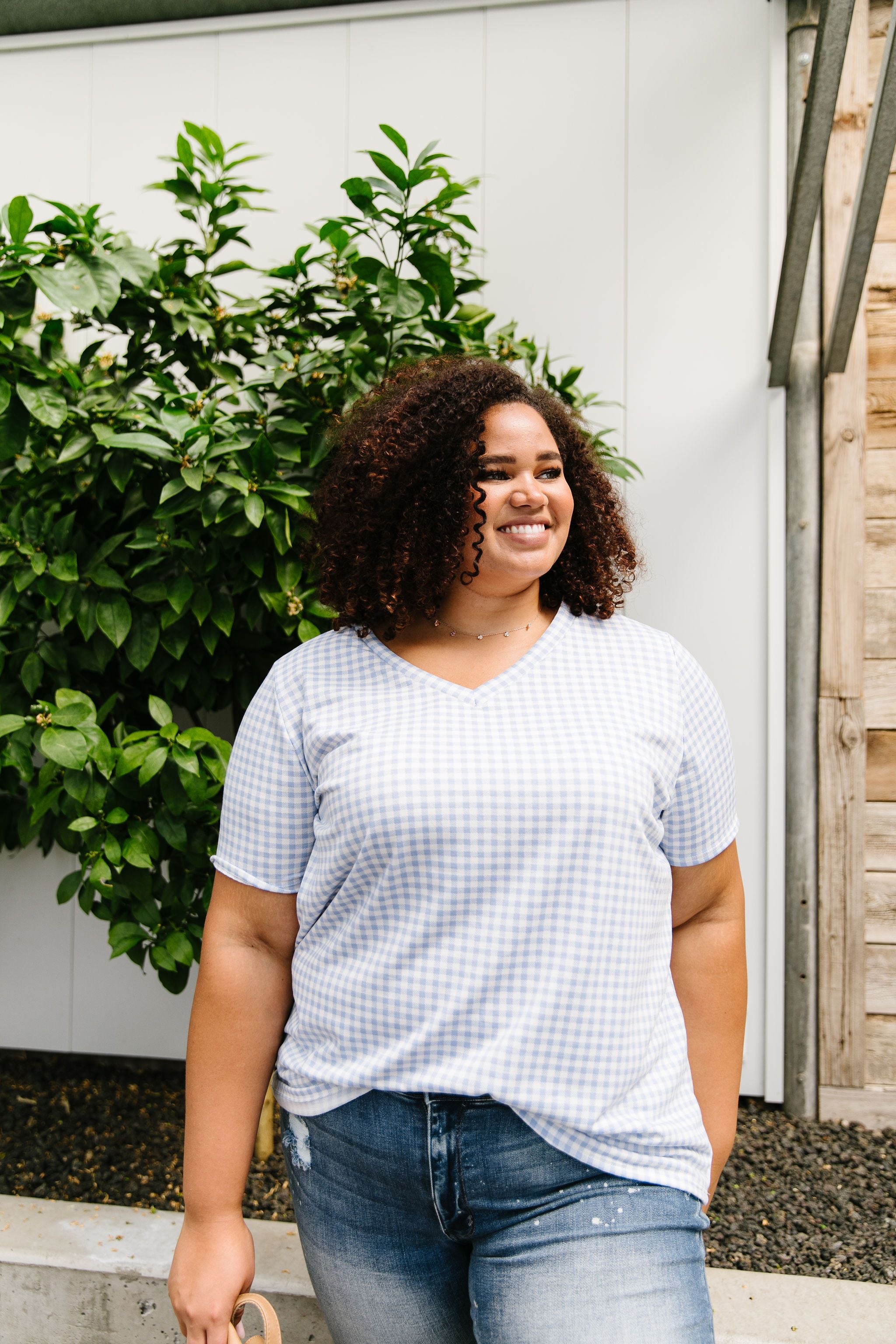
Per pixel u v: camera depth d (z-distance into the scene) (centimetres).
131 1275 149
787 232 170
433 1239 97
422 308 168
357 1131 92
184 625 180
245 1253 99
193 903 176
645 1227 87
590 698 93
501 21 206
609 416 204
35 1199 167
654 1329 82
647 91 202
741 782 202
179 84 217
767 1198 172
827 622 197
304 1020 96
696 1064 106
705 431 202
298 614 170
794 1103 199
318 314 191
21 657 189
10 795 207
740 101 199
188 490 166
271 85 214
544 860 85
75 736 153
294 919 102
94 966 222
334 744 93
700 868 102
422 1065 88
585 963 85
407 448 95
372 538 101
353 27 211
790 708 198
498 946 85
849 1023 198
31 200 222
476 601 99
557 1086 86
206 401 176
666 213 202
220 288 217
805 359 197
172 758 161
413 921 87
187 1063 103
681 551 203
